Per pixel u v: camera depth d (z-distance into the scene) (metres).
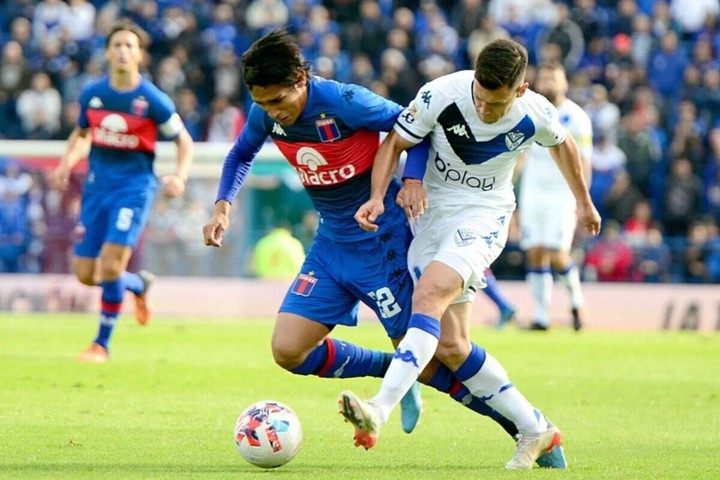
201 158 69.69
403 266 24.08
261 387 35.44
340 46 85.38
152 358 42.59
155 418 28.41
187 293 69.69
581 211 23.88
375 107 23.20
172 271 69.94
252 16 88.31
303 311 23.95
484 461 23.00
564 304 66.94
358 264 24.11
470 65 85.25
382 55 84.88
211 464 21.81
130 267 69.44
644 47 85.00
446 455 23.78
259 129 24.11
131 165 40.00
